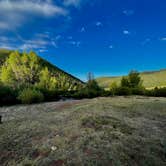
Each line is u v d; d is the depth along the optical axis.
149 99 16.66
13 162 4.39
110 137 5.54
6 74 37.44
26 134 6.10
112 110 9.84
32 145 5.18
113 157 4.42
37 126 6.94
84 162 4.17
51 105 14.11
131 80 29.64
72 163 4.14
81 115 8.19
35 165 4.16
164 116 9.26
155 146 5.36
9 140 5.63
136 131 6.45
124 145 5.11
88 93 25.05
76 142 5.15
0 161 4.50
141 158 4.62
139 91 25.88
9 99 17.42
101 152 4.61
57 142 5.21
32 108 13.22
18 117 9.34
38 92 18.95
